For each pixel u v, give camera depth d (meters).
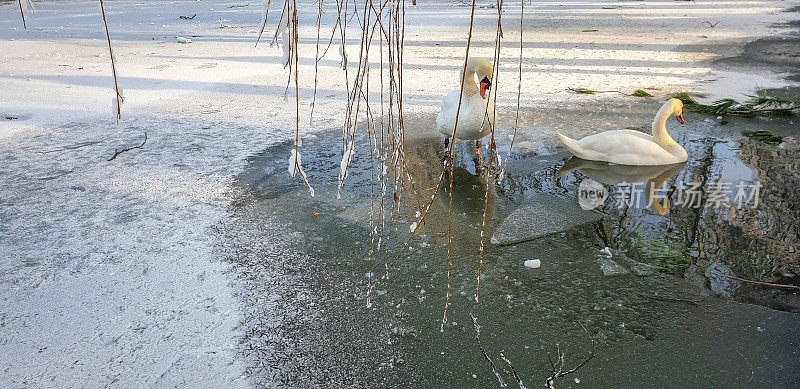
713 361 3.02
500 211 4.78
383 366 3.04
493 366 3.02
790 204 4.72
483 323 3.37
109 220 4.65
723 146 6.12
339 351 3.15
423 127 7.00
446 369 3.01
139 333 3.28
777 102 7.33
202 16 21.25
